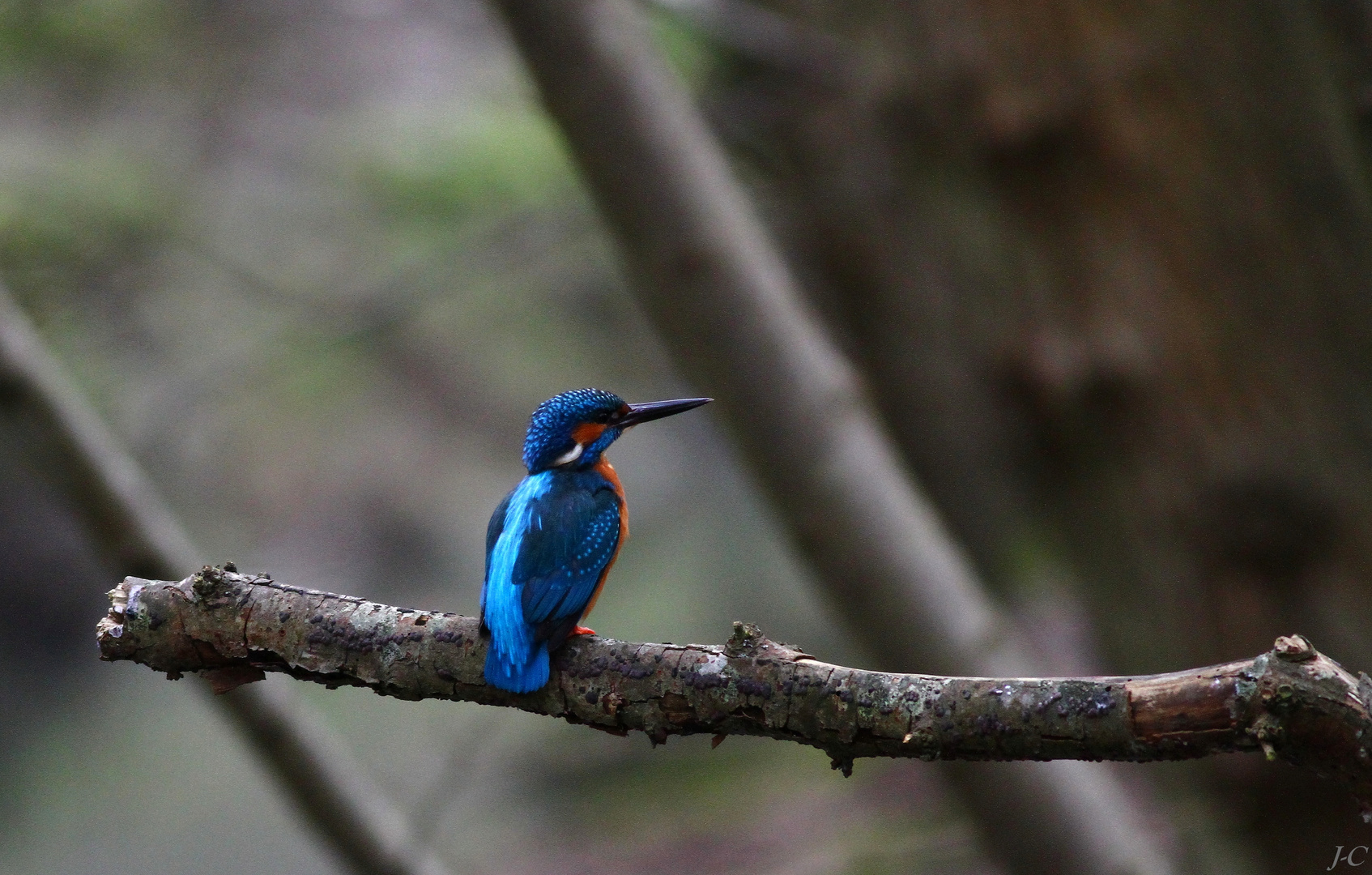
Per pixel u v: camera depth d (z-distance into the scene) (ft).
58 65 41.06
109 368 39.22
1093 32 31.09
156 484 53.16
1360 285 30.78
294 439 68.03
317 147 44.65
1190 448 31.35
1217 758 33.32
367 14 46.57
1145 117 30.89
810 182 44.32
